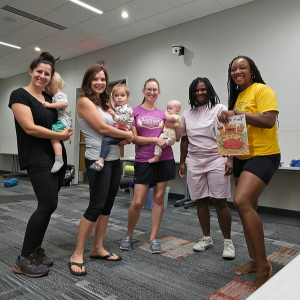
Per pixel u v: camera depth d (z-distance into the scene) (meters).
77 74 6.96
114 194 2.08
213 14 4.66
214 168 2.20
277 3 4.00
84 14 4.77
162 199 2.41
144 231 2.97
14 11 4.70
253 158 1.67
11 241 2.52
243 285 1.74
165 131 2.34
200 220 2.38
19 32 5.54
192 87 2.29
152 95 2.35
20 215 3.55
